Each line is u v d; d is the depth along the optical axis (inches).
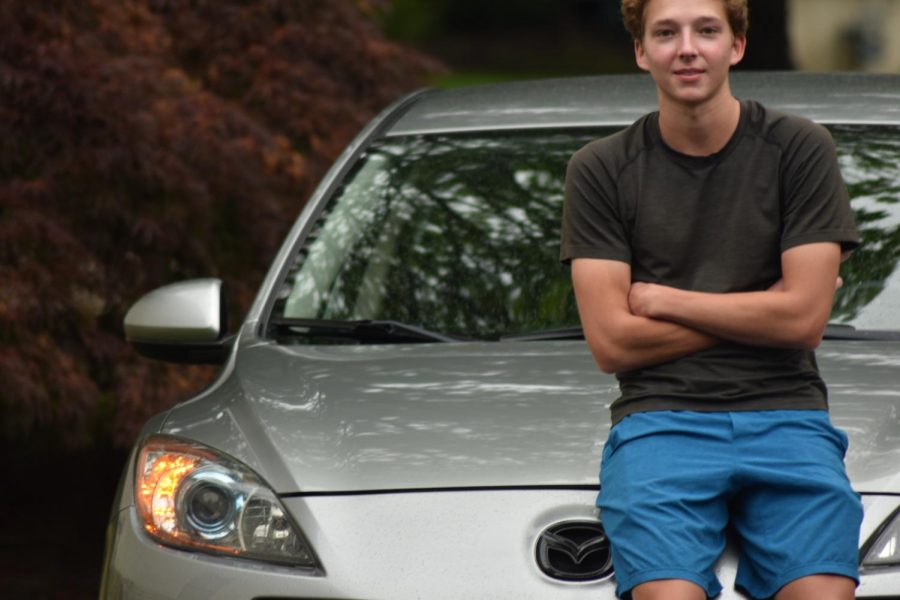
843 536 316.8
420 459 362.6
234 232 730.8
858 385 380.8
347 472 363.3
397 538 348.2
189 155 698.8
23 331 661.3
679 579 315.3
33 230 660.7
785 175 330.6
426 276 472.7
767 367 330.3
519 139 500.4
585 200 341.7
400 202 492.4
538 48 3161.9
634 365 334.6
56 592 680.4
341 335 453.1
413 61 840.9
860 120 474.3
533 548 342.3
